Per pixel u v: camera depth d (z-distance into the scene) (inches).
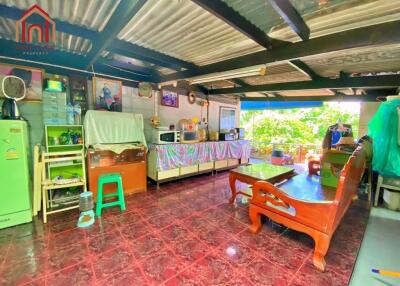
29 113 116.8
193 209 119.9
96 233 91.9
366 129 200.8
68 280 64.4
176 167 167.3
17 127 95.4
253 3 62.2
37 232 91.8
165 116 185.3
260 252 80.0
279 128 427.2
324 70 132.7
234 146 221.9
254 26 75.7
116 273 67.7
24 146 97.9
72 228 95.7
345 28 73.4
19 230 93.3
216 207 123.2
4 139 92.3
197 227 98.7
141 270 69.2
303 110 430.9
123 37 91.2
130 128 143.9
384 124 124.4
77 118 128.9
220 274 67.9
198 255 77.7
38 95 116.9
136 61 140.0
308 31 75.0
